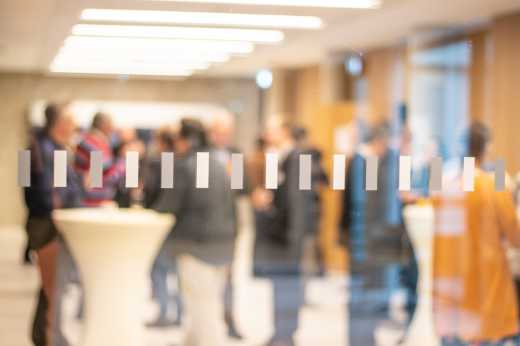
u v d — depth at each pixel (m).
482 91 9.29
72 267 7.57
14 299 7.50
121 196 7.63
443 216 8.46
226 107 8.24
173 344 8.02
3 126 7.57
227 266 8.30
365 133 9.53
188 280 7.94
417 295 8.89
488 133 8.92
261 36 8.41
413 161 8.59
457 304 8.51
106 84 7.89
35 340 7.52
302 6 8.45
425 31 9.18
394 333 9.25
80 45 7.92
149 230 7.70
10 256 7.54
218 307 8.36
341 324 9.48
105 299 7.62
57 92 7.76
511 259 8.35
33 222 7.54
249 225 9.36
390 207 9.58
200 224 8.02
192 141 7.95
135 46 8.02
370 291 9.91
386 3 8.70
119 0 7.86
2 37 7.72
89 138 7.61
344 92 9.22
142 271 7.71
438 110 9.32
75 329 7.59
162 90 8.07
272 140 8.45
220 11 8.20
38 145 7.54
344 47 9.03
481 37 9.28
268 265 9.62
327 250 9.98
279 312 9.44
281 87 8.56
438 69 9.43
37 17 7.66
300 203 9.47
